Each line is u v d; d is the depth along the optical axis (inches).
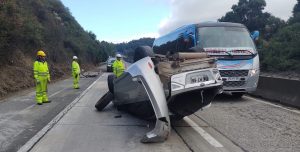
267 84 553.6
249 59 511.5
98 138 296.4
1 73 742.5
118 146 271.6
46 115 406.0
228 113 410.3
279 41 1823.3
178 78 290.4
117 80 397.7
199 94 317.4
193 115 395.9
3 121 369.7
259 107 457.7
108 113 418.9
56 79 1136.2
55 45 1551.4
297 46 1621.6
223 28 542.9
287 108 449.7
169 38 734.5
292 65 1574.8
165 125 277.9
